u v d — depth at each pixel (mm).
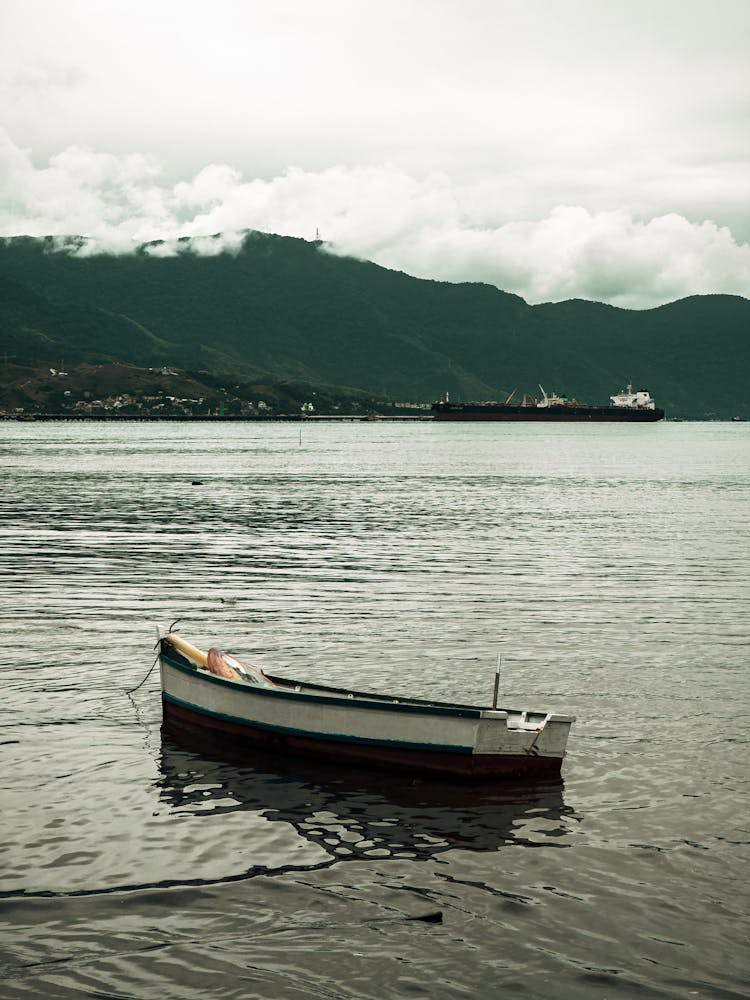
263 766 20953
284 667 28234
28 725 22953
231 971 13367
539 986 13109
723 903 15227
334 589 41219
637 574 45750
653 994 12977
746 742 22141
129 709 24328
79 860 16391
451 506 82500
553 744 20016
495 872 16219
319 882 15844
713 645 31281
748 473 135750
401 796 19375
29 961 13508
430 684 26547
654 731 22859
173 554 52062
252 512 76375
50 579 43375
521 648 30781
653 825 17953
